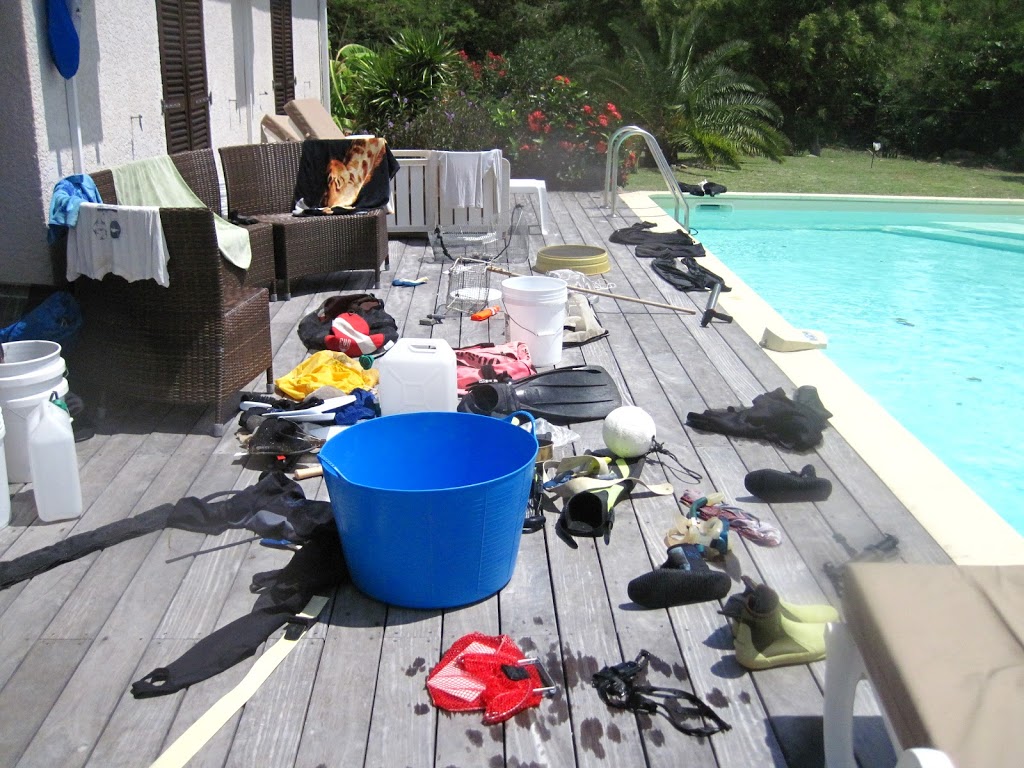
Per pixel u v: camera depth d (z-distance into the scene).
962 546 3.21
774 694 2.46
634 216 9.27
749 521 3.24
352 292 6.28
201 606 2.78
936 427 5.42
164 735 2.28
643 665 2.53
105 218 3.77
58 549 2.99
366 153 6.61
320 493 3.46
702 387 4.64
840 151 17.69
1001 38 17.42
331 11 20.00
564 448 3.88
